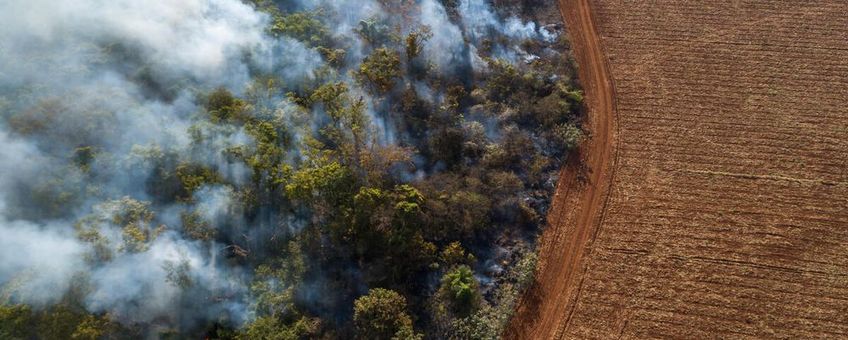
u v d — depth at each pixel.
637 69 34.94
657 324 24.39
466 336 23.47
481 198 27.70
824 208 28.23
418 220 25.77
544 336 24.17
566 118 32.22
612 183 29.53
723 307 24.83
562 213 28.34
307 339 22.80
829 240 27.05
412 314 23.81
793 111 32.38
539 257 26.69
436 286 24.92
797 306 24.84
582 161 30.50
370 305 22.48
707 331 24.14
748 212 28.12
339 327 23.38
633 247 26.94
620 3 38.78
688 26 37.22
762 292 25.28
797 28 36.84
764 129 31.61
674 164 30.22
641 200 28.77
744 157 30.38
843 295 25.20
